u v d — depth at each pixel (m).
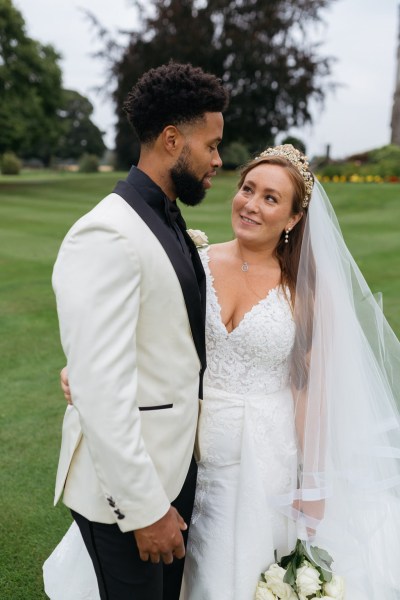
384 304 6.18
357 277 2.31
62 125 32.34
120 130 30.72
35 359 4.88
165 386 1.68
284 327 2.01
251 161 2.10
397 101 23.30
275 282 2.08
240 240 2.04
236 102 27.81
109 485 1.49
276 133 29.59
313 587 1.87
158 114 1.62
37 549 2.62
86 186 23.30
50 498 2.99
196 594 2.08
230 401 2.04
